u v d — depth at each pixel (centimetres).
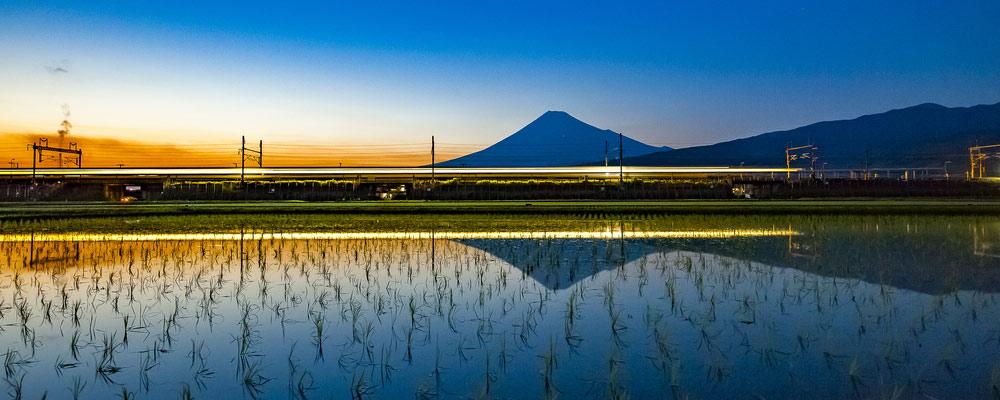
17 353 744
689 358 700
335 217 3341
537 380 638
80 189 5603
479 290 1129
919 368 652
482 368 677
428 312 945
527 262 1513
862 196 5366
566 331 824
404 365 689
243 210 3881
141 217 3350
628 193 5547
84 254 1703
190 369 684
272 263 1516
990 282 1152
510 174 7281
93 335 824
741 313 915
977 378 618
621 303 999
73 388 630
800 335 786
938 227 2427
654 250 1748
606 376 645
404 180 6400
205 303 1022
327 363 700
